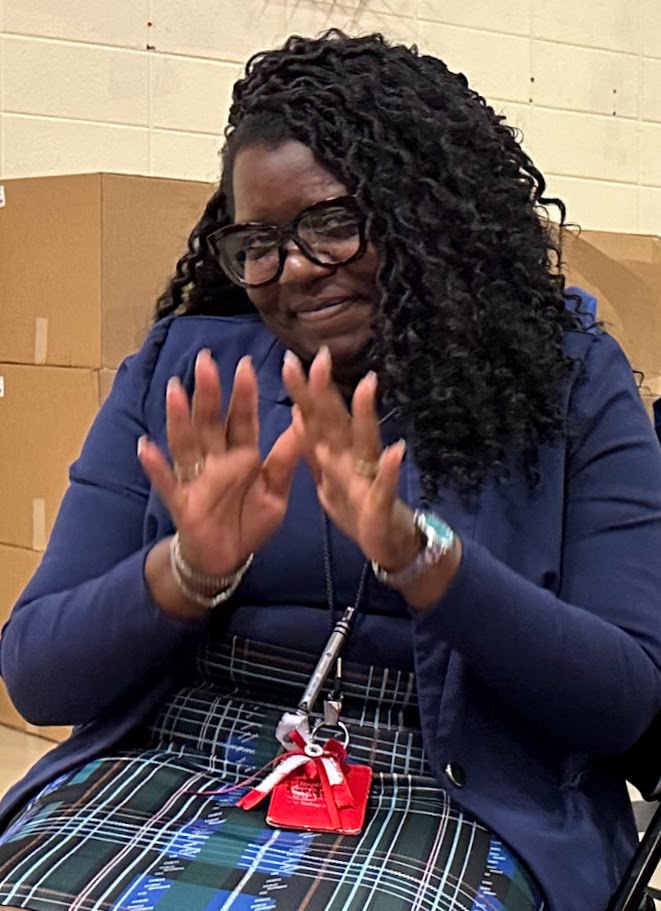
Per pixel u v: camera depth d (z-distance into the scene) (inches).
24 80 102.0
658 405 51.4
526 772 41.2
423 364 43.2
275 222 42.3
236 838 37.4
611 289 98.3
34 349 88.7
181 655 43.8
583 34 124.4
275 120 42.4
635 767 43.7
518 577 38.4
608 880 39.1
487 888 35.7
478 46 119.5
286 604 43.3
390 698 41.8
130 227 83.1
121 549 45.1
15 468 91.4
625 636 39.7
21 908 34.4
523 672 38.1
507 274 45.4
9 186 89.0
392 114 43.6
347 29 114.1
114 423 47.6
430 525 36.6
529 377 43.5
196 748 42.8
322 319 43.3
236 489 36.5
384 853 36.4
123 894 34.5
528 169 48.4
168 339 49.3
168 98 107.8
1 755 88.0
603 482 42.9
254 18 110.5
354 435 34.2
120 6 105.0
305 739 40.1
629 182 128.3
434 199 43.7
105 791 40.4
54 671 41.4
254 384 35.6
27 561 91.0
